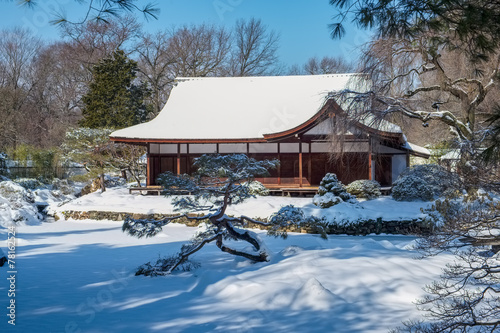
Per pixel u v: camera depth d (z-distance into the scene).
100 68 48.12
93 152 39.00
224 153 34.16
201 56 57.16
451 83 25.06
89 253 17.69
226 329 8.71
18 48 56.59
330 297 10.00
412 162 41.59
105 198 31.75
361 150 30.67
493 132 6.36
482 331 7.64
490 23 6.76
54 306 10.34
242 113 35.97
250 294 10.64
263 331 8.59
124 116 47.25
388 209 24.44
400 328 8.22
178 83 39.94
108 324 9.04
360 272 11.41
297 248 14.59
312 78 38.12
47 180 44.56
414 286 10.44
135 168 40.59
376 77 22.92
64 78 60.59
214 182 14.38
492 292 9.79
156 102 58.00
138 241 20.84
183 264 14.17
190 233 23.25
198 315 9.64
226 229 14.38
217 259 15.26
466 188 9.42
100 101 47.34
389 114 23.17
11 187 30.50
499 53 18.56
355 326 8.59
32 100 58.41
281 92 37.28
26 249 18.78
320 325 8.73
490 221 8.47
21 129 51.00
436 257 13.38
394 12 7.36
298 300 10.09
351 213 23.48
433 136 41.25
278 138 30.69
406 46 22.94
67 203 31.20
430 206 24.58
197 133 33.69
